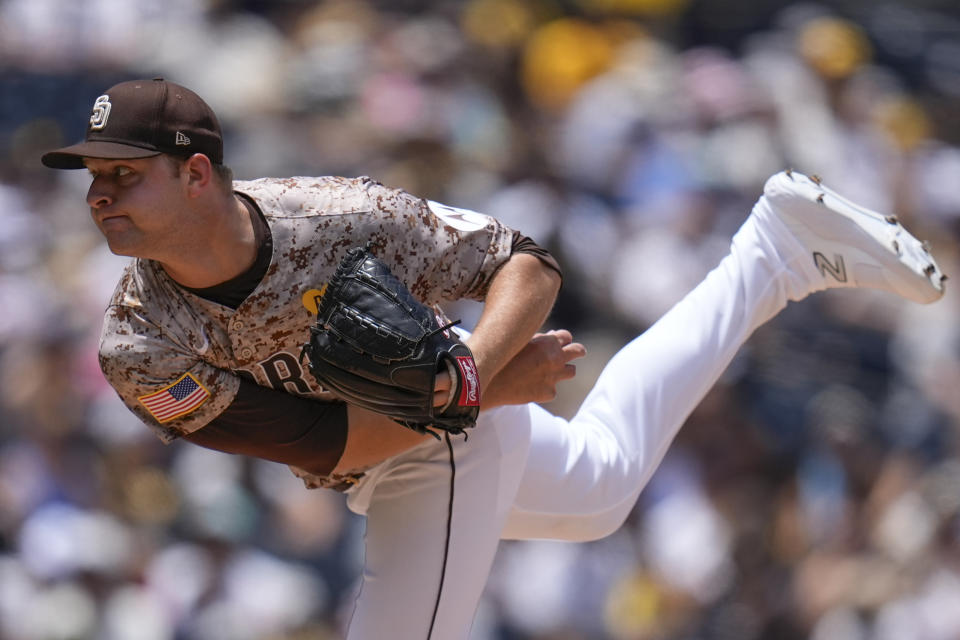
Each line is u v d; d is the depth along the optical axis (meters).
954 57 37.78
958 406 29.27
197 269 10.49
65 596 26.42
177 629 25.94
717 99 34.12
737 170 32.59
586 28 37.50
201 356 10.93
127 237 10.22
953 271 32.88
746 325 13.47
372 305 10.23
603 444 13.03
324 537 27.17
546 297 11.48
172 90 10.28
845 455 26.89
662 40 38.03
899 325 30.70
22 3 38.34
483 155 33.16
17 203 35.19
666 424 13.18
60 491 28.16
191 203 10.28
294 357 11.11
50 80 37.41
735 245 13.61
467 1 38.56
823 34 36.31
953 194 35.03
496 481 12.24
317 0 39.84
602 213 32.03
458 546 12.12
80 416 29.03
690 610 25.39
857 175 34.00
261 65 37.59
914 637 24.09
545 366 11.71
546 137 33.47
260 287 10.68
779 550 25.64
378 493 12.36
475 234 11.38
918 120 36.62
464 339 12.43
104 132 10.12
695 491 26.36
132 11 38.72
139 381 10.89
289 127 35.72
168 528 27.27
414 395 10.25
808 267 13.46
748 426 27.03
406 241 11.08
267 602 26.12
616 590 25.84
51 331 30.48
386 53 36.81
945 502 25.06
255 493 27.39
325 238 10.84
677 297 30.06
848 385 29.23
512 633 25.56
